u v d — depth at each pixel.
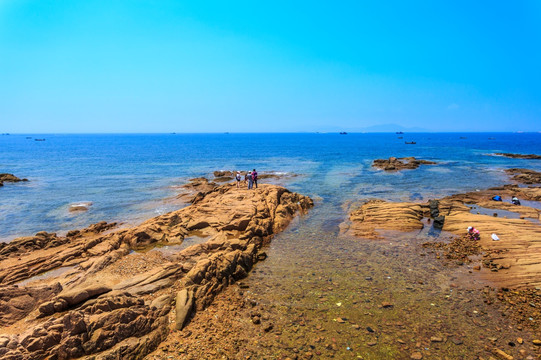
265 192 28.20
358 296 12.76
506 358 9.13
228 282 13.88
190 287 12.67
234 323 11.00
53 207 29.67
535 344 9.73
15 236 22.09
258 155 94.56
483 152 96.31
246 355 9.38
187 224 22.03
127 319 10.10
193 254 16.56
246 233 19.27
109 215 26.91
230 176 48.66
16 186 40.59
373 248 18.16
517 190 32.84
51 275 15.01
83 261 16.34
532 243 17.42
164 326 10.59
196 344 9.85
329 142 193.00
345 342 9.94
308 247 18.50
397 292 13.04
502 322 10.91
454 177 45.69
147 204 30.61
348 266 15.72
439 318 11.17
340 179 45.06
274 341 10.02
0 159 80.12
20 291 11.59
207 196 30.80
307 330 10.57
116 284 13.00
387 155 91.00
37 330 9.11
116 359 8.91
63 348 8.79
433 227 21.72
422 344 9.80
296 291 13.24
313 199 31.50
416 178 45.19
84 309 10.38
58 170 57.31
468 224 20.92
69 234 21.39
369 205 26.08
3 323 10.41
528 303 12.02
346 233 20.94
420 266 15.60
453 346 9.70
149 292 12.63
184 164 68.38
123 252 17.25
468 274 14.62
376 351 9.52
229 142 199.75
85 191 37.16
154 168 60.88
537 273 14.06
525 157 73.94
